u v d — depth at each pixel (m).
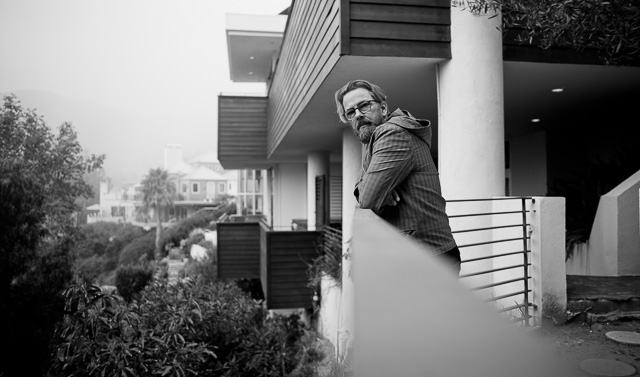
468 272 4.75
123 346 4.80
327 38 5.53
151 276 24.88
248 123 16.05
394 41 4.88
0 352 9.11
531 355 0.56
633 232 4.89
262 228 13.92
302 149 13.37
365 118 1.88
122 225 62.62
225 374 6.46
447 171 5.02
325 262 9.91
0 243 10.90
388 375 0.57
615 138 9.13
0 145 19.30
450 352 0.55
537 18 3.47
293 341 10.52
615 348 3.04
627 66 5.61
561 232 3.71
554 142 10.26
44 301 10.55
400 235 0.63
